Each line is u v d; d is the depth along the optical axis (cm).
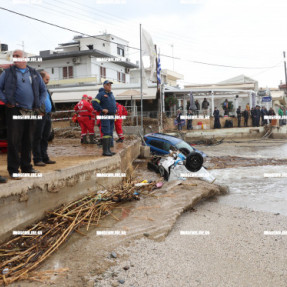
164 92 2858
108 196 647
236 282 382
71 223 508
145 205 646
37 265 397
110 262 414
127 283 370
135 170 1063
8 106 427
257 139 2672
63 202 550
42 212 495
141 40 1761
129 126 2130
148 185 778
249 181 970
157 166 1016
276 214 645
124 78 4384
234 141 2506
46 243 439
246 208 689
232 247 480
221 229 555
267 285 378
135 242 477
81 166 608
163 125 2489
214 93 3183
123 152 880
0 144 795
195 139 2606
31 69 461
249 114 2989
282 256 453
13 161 452
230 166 1228
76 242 469
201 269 410
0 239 407
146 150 1286
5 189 412
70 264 405
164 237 501
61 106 2741
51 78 3975
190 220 600
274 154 1644
